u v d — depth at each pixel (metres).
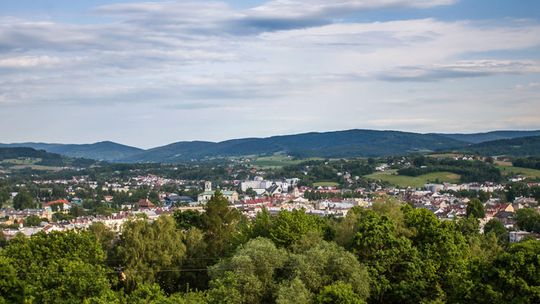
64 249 109.06
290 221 114.38
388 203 118.38
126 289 111.62
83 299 86.31
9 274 87.69
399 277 98.25
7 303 85.69
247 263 92.75
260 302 92.38
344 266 91.88
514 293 76.50
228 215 139.12
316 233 107.88
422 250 102.12
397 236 104.25
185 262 121.44
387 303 97.81
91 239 113.56
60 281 87.75
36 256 105.00
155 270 115.38
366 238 99.94
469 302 78.88
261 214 135.75
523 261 76.69
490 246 145.88
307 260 94.06
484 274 79.31
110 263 117.88
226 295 84.69
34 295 86.94
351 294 81.62
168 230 121.69
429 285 96.31
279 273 96.00
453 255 101.25
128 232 117.75
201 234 128.62
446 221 110.75
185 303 80.88
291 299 83.31
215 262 122.31
